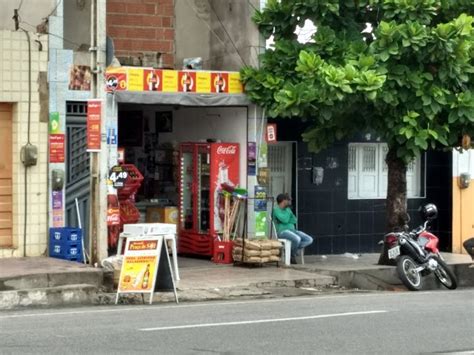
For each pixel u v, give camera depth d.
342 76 15.63
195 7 19.83
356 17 17.72
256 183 18.52
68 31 17.92
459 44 16.12
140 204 19.14
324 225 20.23
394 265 17.97
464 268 19.00
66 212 16.84
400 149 16.86
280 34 18.23
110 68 16.64
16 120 16.33
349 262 18.97
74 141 16.92
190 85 17.53
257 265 17.80
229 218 18.14
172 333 10.28
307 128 19.58
